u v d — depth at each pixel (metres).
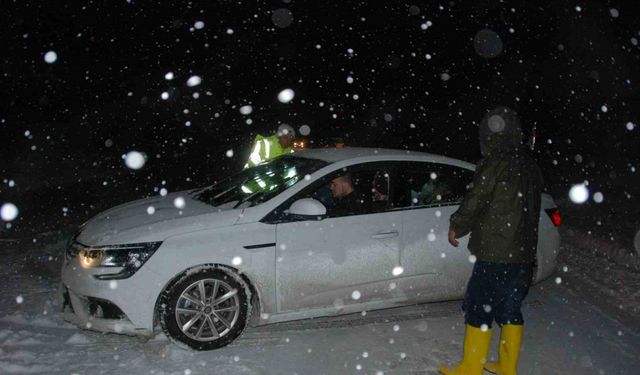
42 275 5.85
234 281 4.30
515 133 3.83
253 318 4.46
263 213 4.45
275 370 3.96
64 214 9.48
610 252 7.51
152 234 4.20
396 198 4.86
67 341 4.28
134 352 4.16
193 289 4.24
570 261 7.12
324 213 4.32
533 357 4.32
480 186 3.70
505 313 3.85
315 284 4.50
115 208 5.14
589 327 4.93
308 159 5.12
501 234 3.71
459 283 4.99
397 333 4.71
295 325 4.83
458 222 3.76
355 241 4.62
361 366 4.07
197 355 4.16
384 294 4.75
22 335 4.30
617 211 10.47
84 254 4.21
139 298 4.07
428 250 4.86
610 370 4.12
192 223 4.32
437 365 4.12
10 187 12.12
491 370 4.05
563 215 10.12
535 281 5.36
